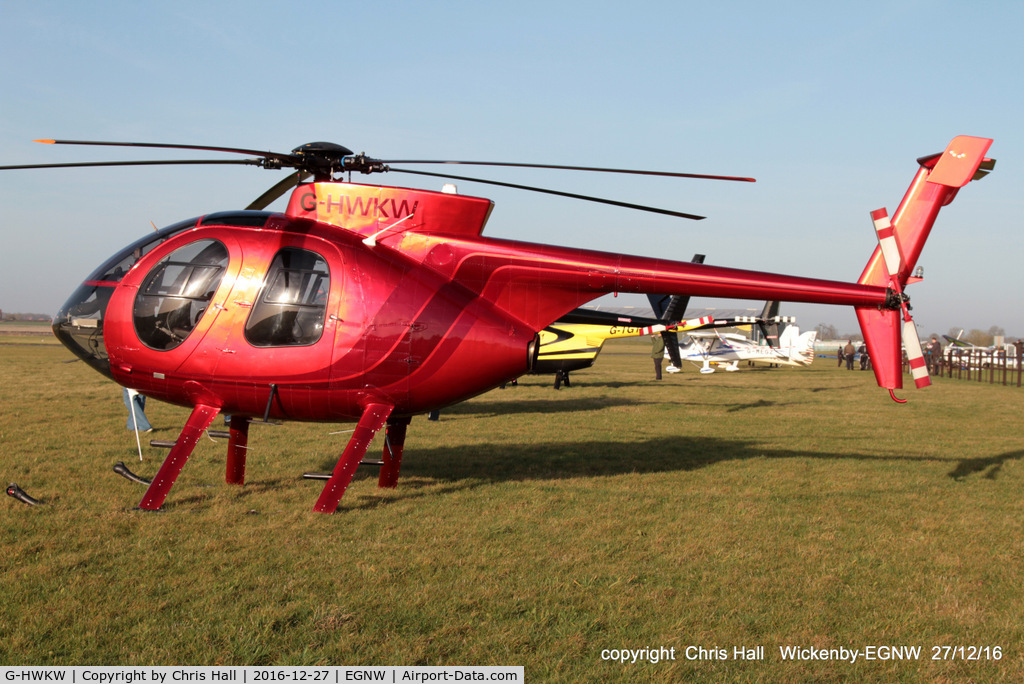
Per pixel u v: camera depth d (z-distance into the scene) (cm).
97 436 1049
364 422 684
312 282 678
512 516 641
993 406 1736
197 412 694
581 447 1054
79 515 609
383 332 676
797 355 3719
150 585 452
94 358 718
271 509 653
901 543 580
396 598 442
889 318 767
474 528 598
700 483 805
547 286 722
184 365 683
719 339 3378
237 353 674
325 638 387
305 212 717
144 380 705
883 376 766
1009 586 487
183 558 505
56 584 450
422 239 720
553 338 1830
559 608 434
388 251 706
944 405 1761
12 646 366
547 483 792
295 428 1167
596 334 1819
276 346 673
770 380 2667
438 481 799
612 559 529
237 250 680
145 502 631
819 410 1612
